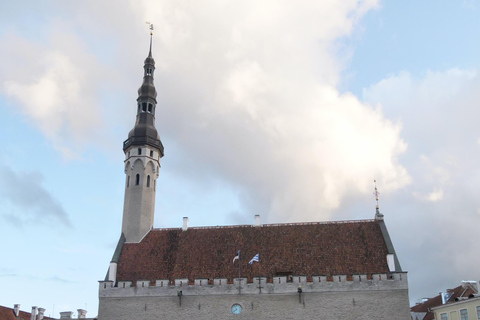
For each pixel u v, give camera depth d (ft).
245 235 224.74
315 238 216.74
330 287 193.06
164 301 200.44
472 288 247.29
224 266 210.79
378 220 219.61
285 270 203.62
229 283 200.03
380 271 197.06
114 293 203.92
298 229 222.89
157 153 256.93
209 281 201.36
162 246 226.99
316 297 192.65
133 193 243.81
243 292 196.85
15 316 289.33
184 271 211.20
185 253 220.43
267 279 199.52
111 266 214.48
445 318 235.61
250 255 213.46
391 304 188.44
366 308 188.96
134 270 215.92
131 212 239.50
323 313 190.29
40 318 298.56
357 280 192.85
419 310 297.94
